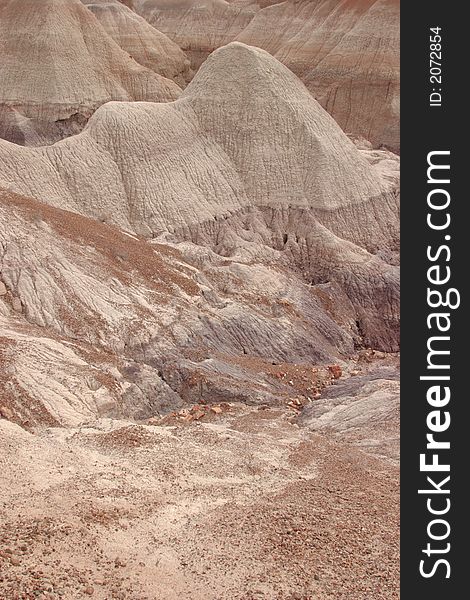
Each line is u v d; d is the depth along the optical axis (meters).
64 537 13.77
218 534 15.08
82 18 71.19
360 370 34.22
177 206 42.34
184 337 30.73
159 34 85.62
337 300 40.28
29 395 22.77
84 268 31.20
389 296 41.09
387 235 46.38
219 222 43.16
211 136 46.81
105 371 26.14
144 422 24.78
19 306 28.78
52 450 18.61
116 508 15.77
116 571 13.17
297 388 30.48
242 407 26.95
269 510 16.30
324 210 44.81
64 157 41.50
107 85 68.56
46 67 65.50
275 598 12.96
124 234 37.62
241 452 20.28
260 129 46.47
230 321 33.12
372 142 69.19
